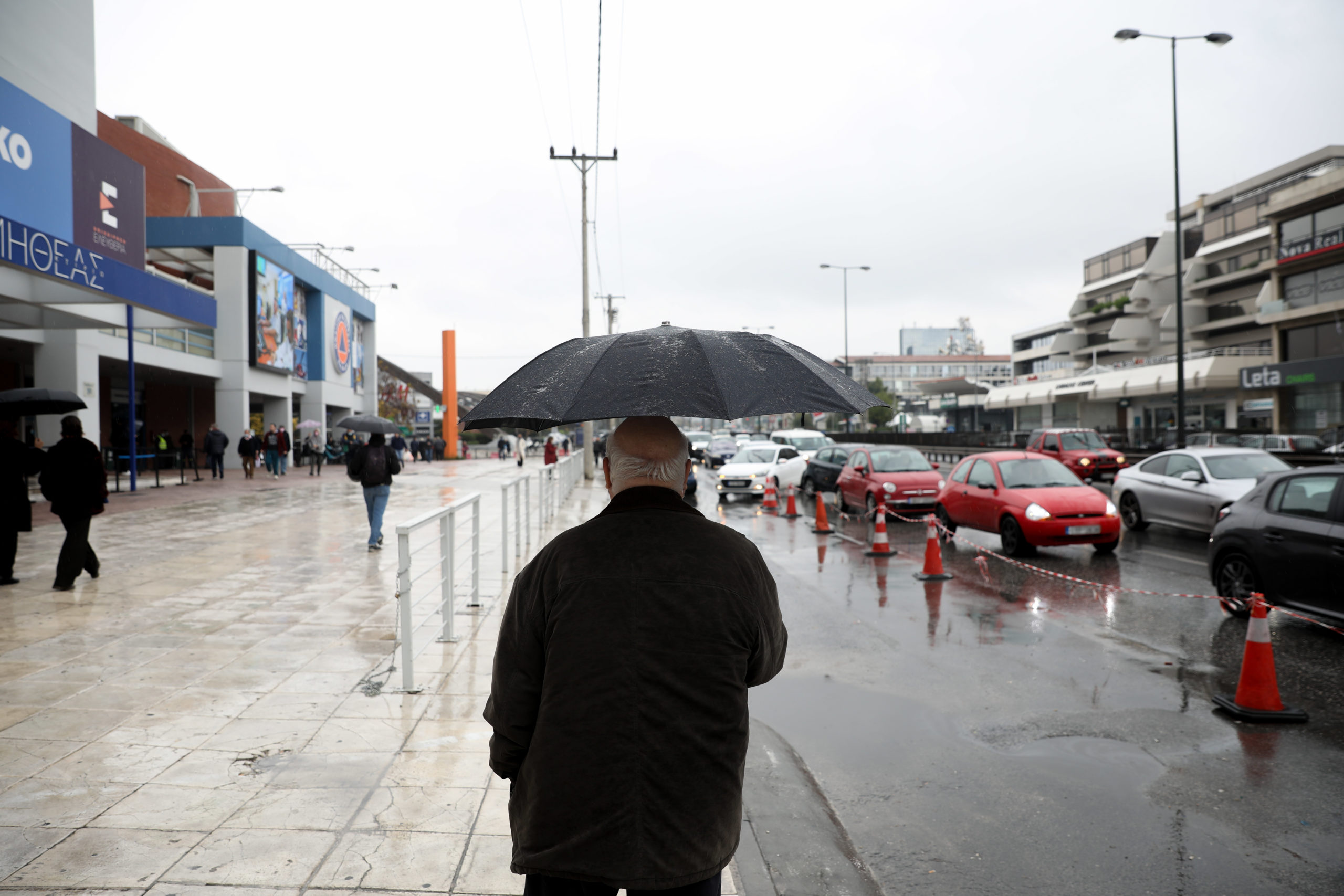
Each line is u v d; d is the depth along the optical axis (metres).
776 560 11.45
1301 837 3.57
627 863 1.63
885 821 3.81
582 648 1.71
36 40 18.52
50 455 8.25
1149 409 52.06
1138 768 4.31
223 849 3.21
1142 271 60.09
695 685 1.70
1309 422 35.38
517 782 1.82
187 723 4.63
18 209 14.41
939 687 5.73
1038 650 6.59
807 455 22.81
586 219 28.31
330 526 13.98
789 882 3.28
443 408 62.06
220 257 32.53
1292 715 4.91
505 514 9.34
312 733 4.49
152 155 34.78
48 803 3.61
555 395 1.90
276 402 37.91
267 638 6.52
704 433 49.81
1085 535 10.94
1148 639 6.85
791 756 4.59
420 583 8.87
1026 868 3.37
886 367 126.12
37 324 18.67
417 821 3.47
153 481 26.22
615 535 1.81
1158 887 3.20
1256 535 7.10
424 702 5.02
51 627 6.85
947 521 13.21
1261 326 50.28
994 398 69.12
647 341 2.04
